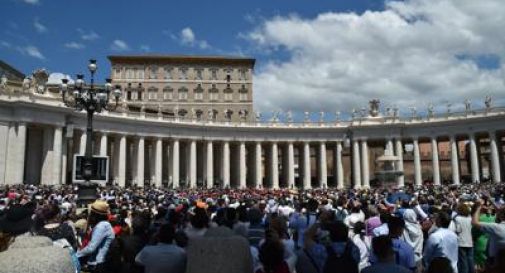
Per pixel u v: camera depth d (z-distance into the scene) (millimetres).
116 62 107812
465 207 12305
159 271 8227
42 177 64375
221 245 7070
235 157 94188
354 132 88188
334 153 92438
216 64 111938
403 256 8883
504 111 74750
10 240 7184
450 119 81062
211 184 82750
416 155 85375
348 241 8336
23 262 4660
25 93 61875
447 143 112562
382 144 94625
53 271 4734
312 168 115625
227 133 85438
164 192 43188
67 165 72938
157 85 108750
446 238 9812
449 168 108312
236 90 111938
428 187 54781
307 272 8305
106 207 11266
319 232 9148
